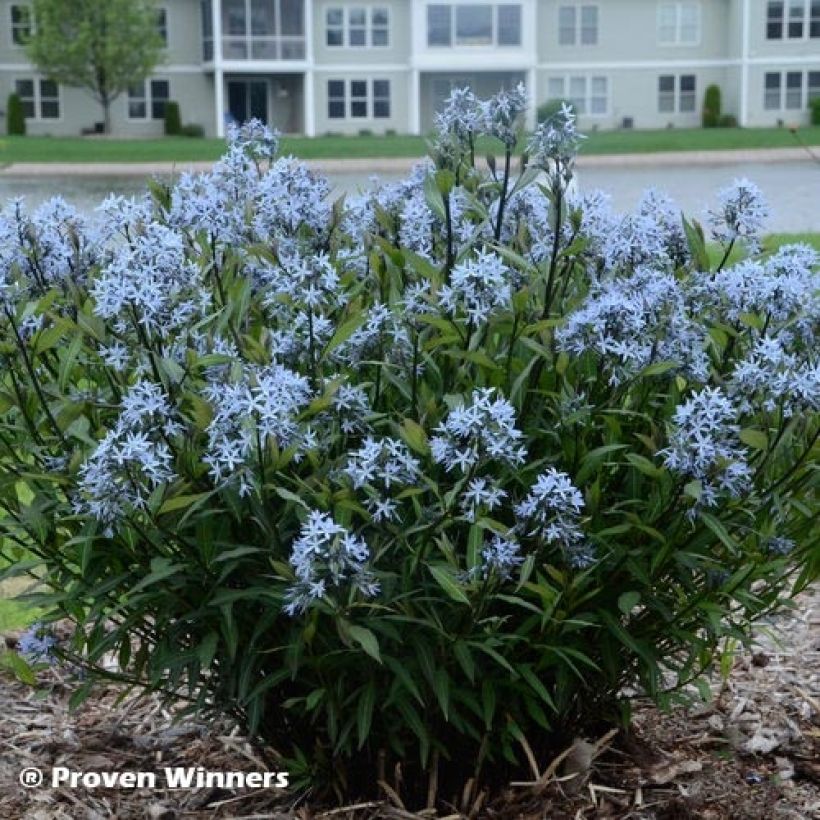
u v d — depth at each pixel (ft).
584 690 10.46
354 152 96.32
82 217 10.53
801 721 11.95
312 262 9.20
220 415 8.44
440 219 10.14
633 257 10.13
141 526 9.06
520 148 11.04
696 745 11.46
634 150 96.27
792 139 107.96
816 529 10.11
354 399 9.07
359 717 9.17
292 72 140.26
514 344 9.68
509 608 9.55
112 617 10.57
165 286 9.04
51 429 9.64
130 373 9.89
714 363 10.03
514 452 8.81
